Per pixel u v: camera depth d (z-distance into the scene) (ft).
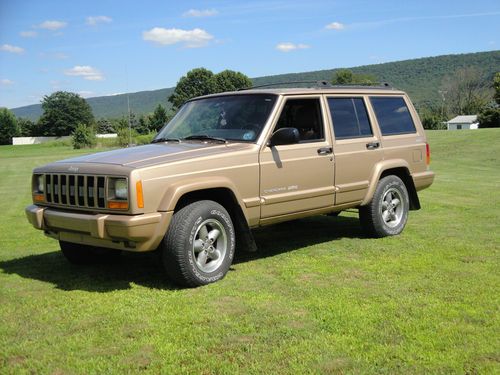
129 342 12.60
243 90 21.74
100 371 11.19
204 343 12.45
